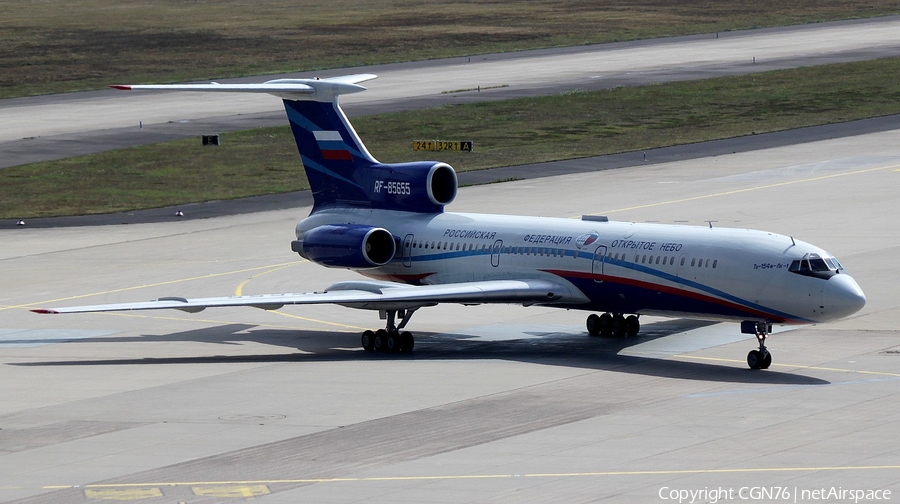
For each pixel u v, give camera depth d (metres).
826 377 86.50
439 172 113.75
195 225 168.50
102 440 74.06
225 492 62.97
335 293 100.19
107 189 195.75
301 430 75.25
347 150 117.81
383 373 91.94
